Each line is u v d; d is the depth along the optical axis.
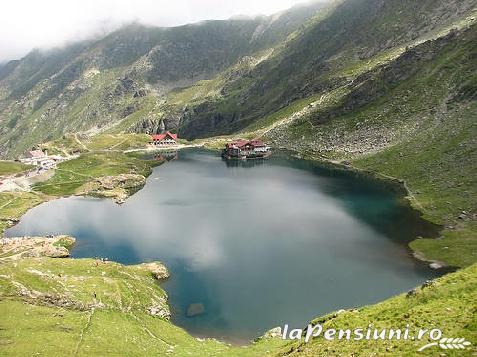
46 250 116.19
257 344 66.88
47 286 74.38
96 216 158.50
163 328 76.00
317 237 123.88
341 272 100.94
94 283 80.62
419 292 48.44
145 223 145.62
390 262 105.44
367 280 96.56
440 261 104.06
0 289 70.38
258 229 132.88
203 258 112.06
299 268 103.88
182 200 174.50
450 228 123.50
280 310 85.44
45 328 62.34
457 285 47.28
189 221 144.75
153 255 115.81
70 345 58.50
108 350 59.41
